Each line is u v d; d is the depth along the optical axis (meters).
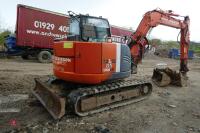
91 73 6.51
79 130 5.69
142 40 10.98
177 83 11.14
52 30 19.12
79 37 7.06
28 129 5.63
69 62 6.59
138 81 8.14
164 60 33.62
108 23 7.59
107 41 7.49
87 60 6.48
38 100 7.66
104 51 6.64
